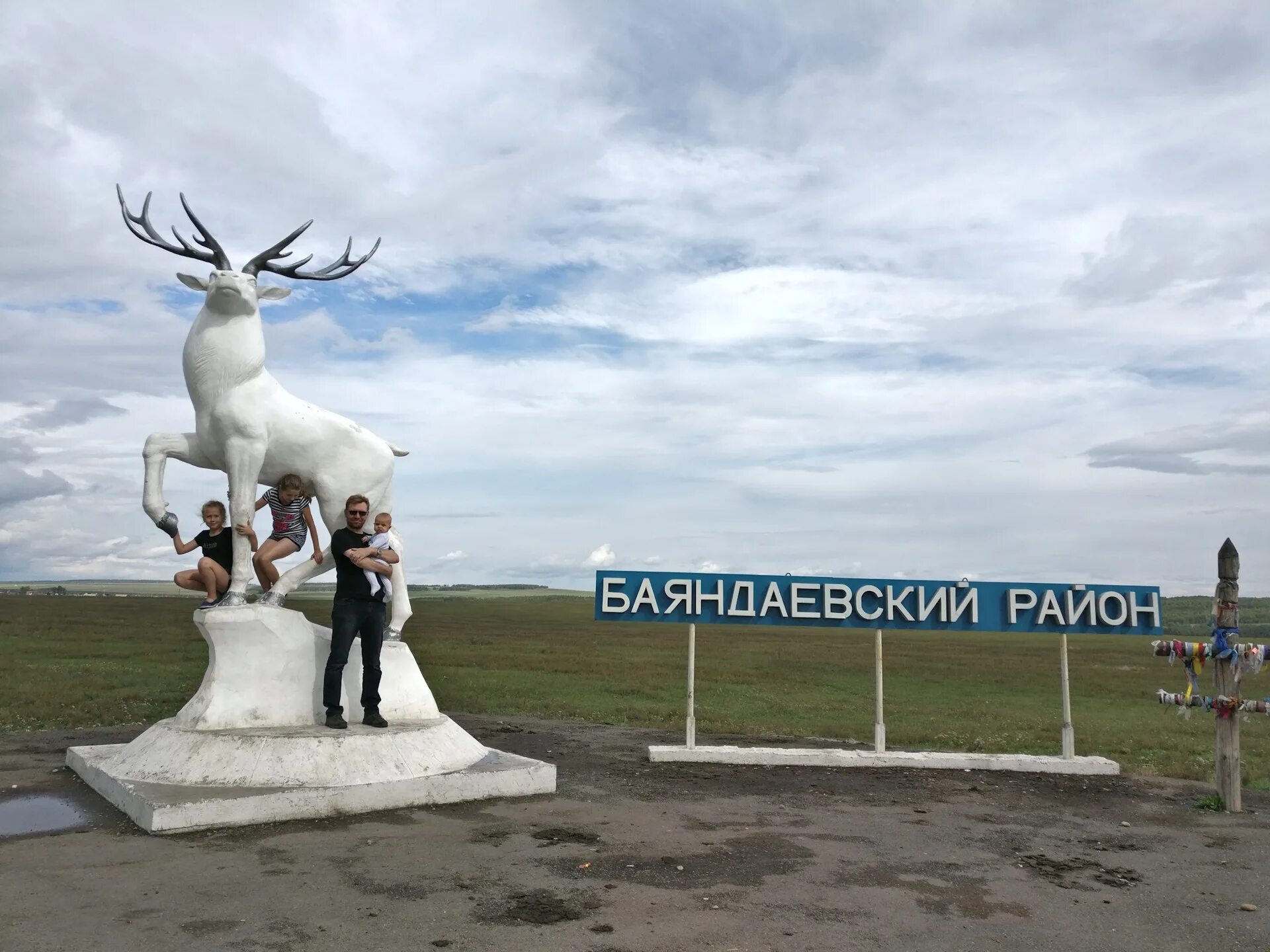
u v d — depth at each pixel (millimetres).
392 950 3910
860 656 29750
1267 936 4516
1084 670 25266
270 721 7023
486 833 5887
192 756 6383
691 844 5875
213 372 7273
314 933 4062
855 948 4160
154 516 7379
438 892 4688
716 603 9578
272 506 7828
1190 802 7867
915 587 9672
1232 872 5668
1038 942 4336
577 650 29219
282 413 7508
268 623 7141
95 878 4734
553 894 4734
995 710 15836
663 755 9047
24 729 10219
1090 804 7711
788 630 51406
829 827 6527
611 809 6785
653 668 23016
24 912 4227
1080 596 9656
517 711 13273
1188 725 14008
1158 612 9672
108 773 6609
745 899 4789
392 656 7949
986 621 9680
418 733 7094
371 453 7898
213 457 7613
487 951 3938
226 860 5094
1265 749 11539
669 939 4156
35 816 6016
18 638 24078
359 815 6203
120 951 3793
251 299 7309
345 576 7070
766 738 11055
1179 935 4504
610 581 9555
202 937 3969
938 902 4883
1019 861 5785
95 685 14305
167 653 21531
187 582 7523
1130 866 5766
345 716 7445
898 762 9195
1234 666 7637
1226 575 7742
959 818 6992
